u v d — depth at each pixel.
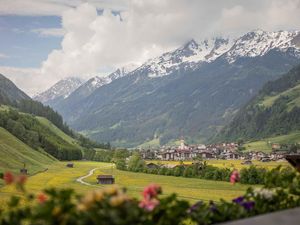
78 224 5.09
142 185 127.88
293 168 9.99
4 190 83.75
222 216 6.88
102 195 5.43
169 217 6.17
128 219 5.35
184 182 137.62
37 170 168.62
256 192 7.80
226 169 147.00
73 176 155.62
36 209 5.23
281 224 5.29
